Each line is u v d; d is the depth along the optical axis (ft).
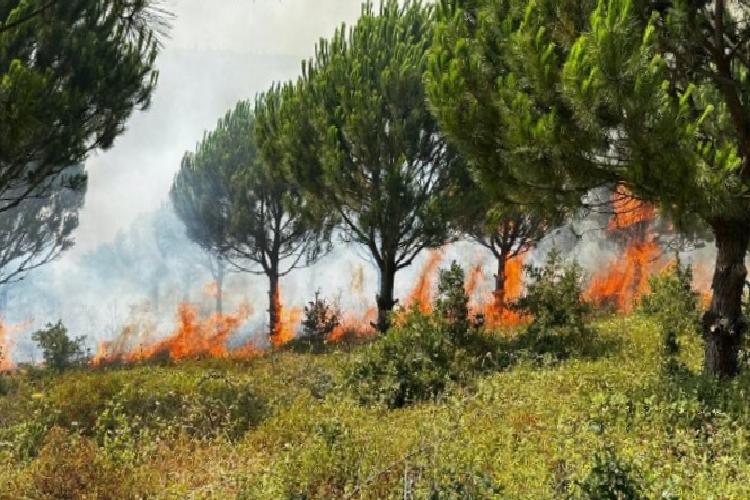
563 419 22.24
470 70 24.49
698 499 15.55
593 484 14.70
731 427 20.49
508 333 48.39
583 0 22.66
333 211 55.77
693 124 20.29
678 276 44.65
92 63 39.01
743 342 27.32
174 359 61.77
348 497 16.63
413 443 21.40
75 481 20.62
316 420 26.03
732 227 24.95
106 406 29.99
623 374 28.35
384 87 48.11
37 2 35.63
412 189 48.75
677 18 22.22
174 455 24.52
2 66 34.53
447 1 28.35
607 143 22.02
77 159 42.16
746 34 23.35
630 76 19.75
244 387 32.50
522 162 23.22
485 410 25.09
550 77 21.98
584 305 38.91
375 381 33.91
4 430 27.84
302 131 52.26
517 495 16.40
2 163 36.63
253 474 20.39
